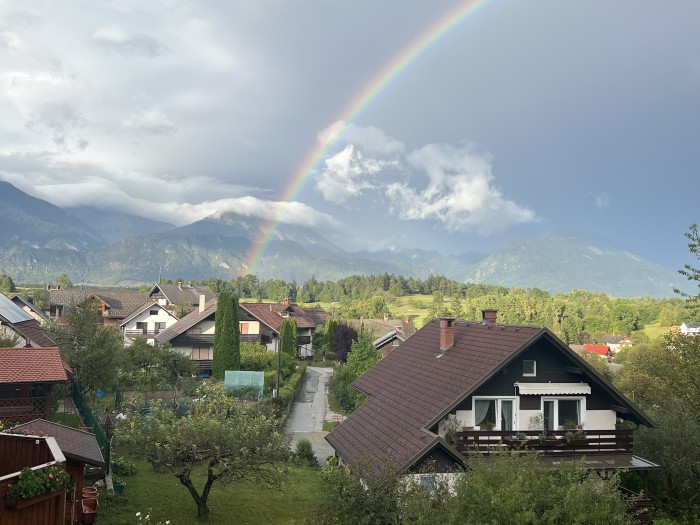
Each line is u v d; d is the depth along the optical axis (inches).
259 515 898.1
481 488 544.4
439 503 618.8
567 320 5679.1
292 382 2249.0
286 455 886.4
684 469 905.5
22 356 1106.7
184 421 900.0
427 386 989.2
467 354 1011.9
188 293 4313.5
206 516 861.8
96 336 1461.6
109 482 906.1
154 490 960.3
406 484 686.5
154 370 1895.9
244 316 2970.0
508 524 524.4
